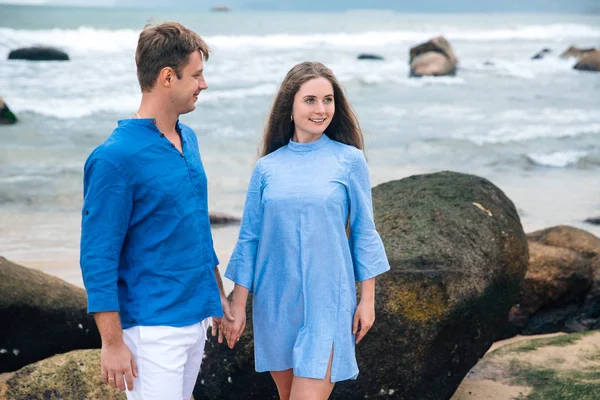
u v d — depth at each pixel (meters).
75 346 4.64
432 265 3.75
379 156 12.30
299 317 2.88
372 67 28.78
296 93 2.94
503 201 4.33
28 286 4.51
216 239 7.74
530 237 6.32
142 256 2.52
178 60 2.50
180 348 2.58
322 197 2.83
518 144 13.39
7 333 4.39
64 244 7.67
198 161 2.69
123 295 2.53
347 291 2.87
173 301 2.54
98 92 19.11
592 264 5.78
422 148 12.94
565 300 5.58
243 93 19.73
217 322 2.98
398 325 3.56
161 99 2.54
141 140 2.49
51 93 18.66
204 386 3.76
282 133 3.06
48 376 3.55
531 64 30.25
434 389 3.70
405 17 108.88
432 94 21.00
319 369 2.79
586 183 10.65
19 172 10.64
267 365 2.96
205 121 15.41
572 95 20.91
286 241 2.85
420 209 4.16
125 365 2.47
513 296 4.04
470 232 3.95
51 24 46.62
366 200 2.94
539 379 4.06
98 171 2.42
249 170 11.09
